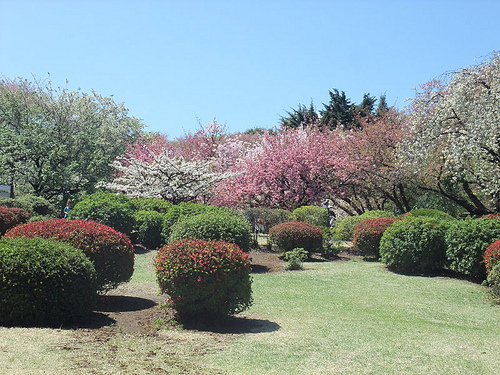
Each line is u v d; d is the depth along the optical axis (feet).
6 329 17.26
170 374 13.94
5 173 70.95
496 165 49.16
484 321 23.06
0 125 73.26
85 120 82.02
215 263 20.68
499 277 27.55
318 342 18.53
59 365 13.75
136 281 31.22
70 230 23.21
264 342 18.30
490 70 47.60
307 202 67.82
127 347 16.55
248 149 85.35
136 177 62.95
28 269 18.48
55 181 71.41
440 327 21.62
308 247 45.14
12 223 42.73
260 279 33.63
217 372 14.51
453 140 48.75
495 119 44.83
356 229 45.01
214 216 36.27
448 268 36.11
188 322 20.93
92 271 20.57
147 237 47.65
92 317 21.02
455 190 65.41
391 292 29.50
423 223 36.60
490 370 15.75
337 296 28.25
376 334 20.04
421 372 15.35
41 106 78.13
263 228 52.60
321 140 70.74
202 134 93.50
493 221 33.30
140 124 95.91
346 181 69.15
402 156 55.93
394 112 71.87
